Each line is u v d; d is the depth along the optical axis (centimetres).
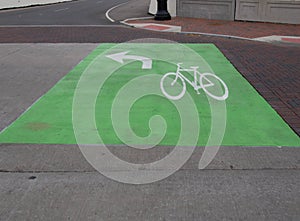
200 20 1759
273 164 379
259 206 307
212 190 330
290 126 483
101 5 2997
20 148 418
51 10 2534
